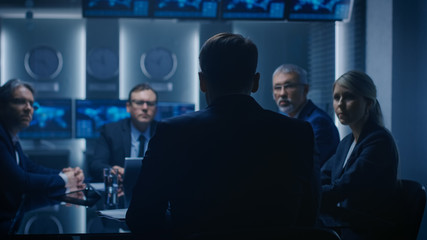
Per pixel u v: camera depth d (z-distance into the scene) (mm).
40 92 5219
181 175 1185
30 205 2016
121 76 5258
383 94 3580
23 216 1777
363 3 3938
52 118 5027
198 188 1177
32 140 5152
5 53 5199
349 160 2199
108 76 5133
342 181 2078
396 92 3455
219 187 1169
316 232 1034
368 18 3861
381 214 2074
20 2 4594
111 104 4973
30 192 2344
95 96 5117
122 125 3488
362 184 2053
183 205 1189
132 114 3402
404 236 1949
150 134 3471
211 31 5145
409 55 3412
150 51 5246
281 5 3902
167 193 1227
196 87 5324
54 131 5039
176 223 1207
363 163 2078
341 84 2234
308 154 1260
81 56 5266
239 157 1179
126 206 2002
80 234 1503
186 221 1185
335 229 1633
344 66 4207
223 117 1215
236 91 1264
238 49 1247
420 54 3348
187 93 5324
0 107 2580
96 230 1543
